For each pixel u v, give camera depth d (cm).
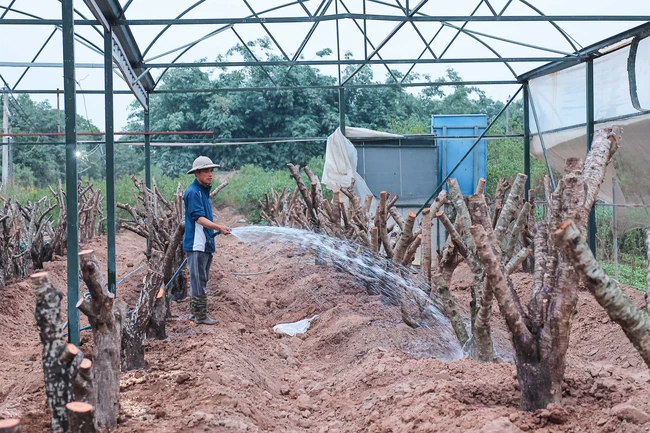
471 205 463
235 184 3100
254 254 1593
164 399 480
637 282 1263
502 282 366
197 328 754
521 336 375
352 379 560
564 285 369
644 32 945
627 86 1023
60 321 333
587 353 658
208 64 1239
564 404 386
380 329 696
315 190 1162
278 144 3497
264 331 803
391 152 1673
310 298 957
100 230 2008
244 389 519
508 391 425
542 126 1318
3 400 500
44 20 1095
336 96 3625
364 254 899
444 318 683
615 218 1092
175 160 3509
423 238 659
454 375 486
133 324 566
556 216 373
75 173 584
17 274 1099
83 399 350
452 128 1728
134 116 3762
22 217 1263
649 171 1028
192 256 775
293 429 468
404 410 425
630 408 343
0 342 727
